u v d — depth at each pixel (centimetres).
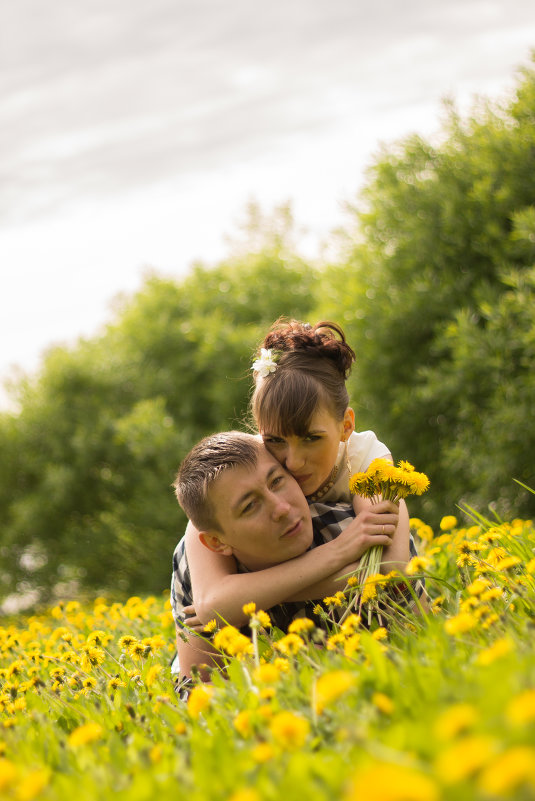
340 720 145
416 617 223
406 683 155
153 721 186
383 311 924
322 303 1038
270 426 242
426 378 913
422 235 920
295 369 246
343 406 254
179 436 1352
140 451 1336
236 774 129
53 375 1508
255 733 149
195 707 169
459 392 845
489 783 83
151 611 413
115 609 417
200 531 248
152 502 1327
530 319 789
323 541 255
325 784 117
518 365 820
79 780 142
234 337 1437
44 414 1462
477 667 148
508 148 896
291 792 112
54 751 167
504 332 814
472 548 242
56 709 225
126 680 242
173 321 1591
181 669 256
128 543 1416
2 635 384
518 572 251
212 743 150
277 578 239
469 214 891
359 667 166
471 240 898
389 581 225
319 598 244
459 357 841
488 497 840
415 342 927
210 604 244
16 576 1420
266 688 164
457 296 897
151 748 156
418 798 84
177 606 280
